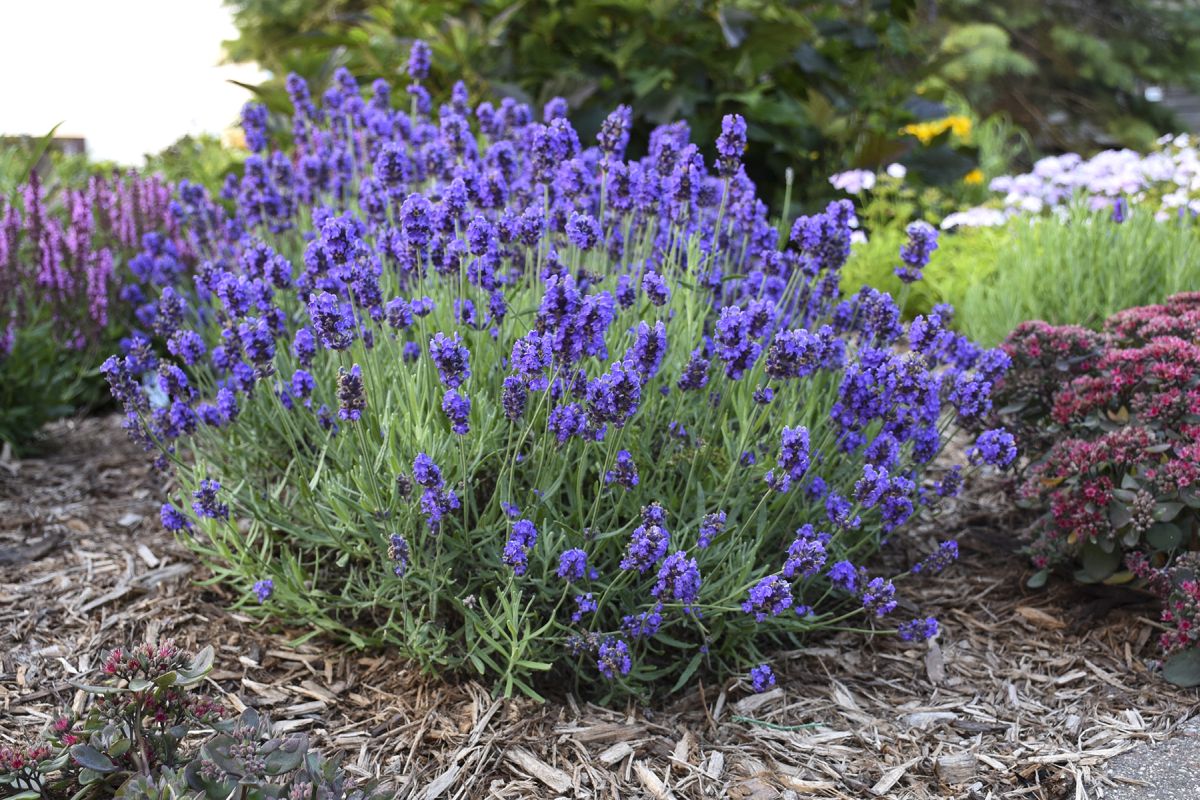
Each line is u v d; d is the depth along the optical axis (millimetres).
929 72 2295
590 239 1084
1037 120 5348
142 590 1228
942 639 1191
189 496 1183
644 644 1110
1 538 1321
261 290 1115
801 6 2182
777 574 1035
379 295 1072
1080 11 5430
